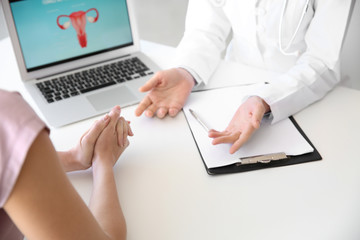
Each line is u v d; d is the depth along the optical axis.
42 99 0.96
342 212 0.63
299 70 0.96
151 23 2.65
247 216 0.63
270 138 0.81
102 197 0.63
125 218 0.64
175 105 0.91
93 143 0.72
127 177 0.72
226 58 1.33
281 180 0.70
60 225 0.43
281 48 1.07
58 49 1.06
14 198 0.39
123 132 0.77
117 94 0.98
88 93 0.98
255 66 1.22
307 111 0.90
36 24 1.01
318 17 0.99
